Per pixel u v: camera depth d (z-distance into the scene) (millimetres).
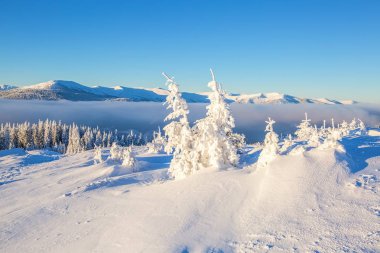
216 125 19125
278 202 11586
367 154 15539
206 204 13023
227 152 19469
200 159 19719
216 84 19984
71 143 117250
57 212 17438
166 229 11484
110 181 24953
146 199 15797
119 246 11094
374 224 8766
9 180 39625
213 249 9703
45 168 50188
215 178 15883
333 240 8547
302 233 9320
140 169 36469
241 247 9492
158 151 59062
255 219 10977
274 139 15836
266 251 8898
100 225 13703
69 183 30344
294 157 14453
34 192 26734
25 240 13930
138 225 12398
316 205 10719
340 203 10445
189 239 10508
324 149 14672
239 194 13289
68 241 12703
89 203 18062
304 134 43062
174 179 20406
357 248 7922
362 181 11648
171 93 20219
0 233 15289
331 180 12125
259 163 15875
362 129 44719
